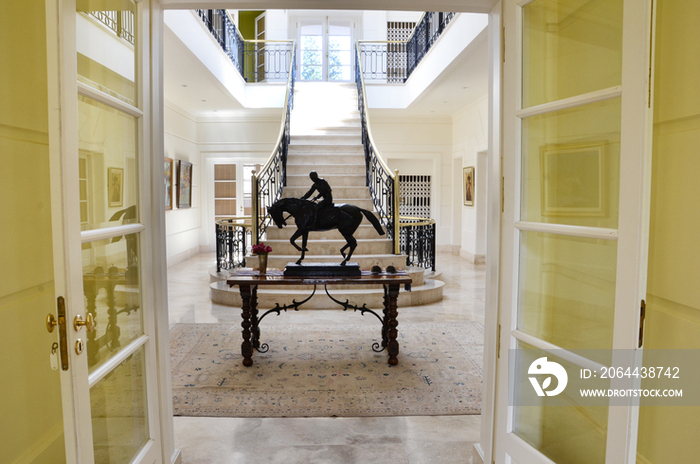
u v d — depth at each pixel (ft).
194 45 20.48
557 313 6.00
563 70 5.80
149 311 6.95
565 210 5.82
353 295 19.04
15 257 5.03
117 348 6.14
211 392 11.05
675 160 4.59
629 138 4.66
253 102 32.35
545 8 5.98
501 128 6.88
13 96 4.98
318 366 12.78
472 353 13.85
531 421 6.46
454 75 23.61
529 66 6.29
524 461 6.39
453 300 20.88
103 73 5.80
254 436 9.10
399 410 10.16
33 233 5.38
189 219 34.12
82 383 4.83
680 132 4.52
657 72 4.81
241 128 35.58
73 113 4.62
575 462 5.76
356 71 35.65
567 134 5.75
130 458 6.50
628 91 4.65
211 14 24.61
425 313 18.60
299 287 19.77
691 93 4.35
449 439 9.03
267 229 22.17
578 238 5.63
